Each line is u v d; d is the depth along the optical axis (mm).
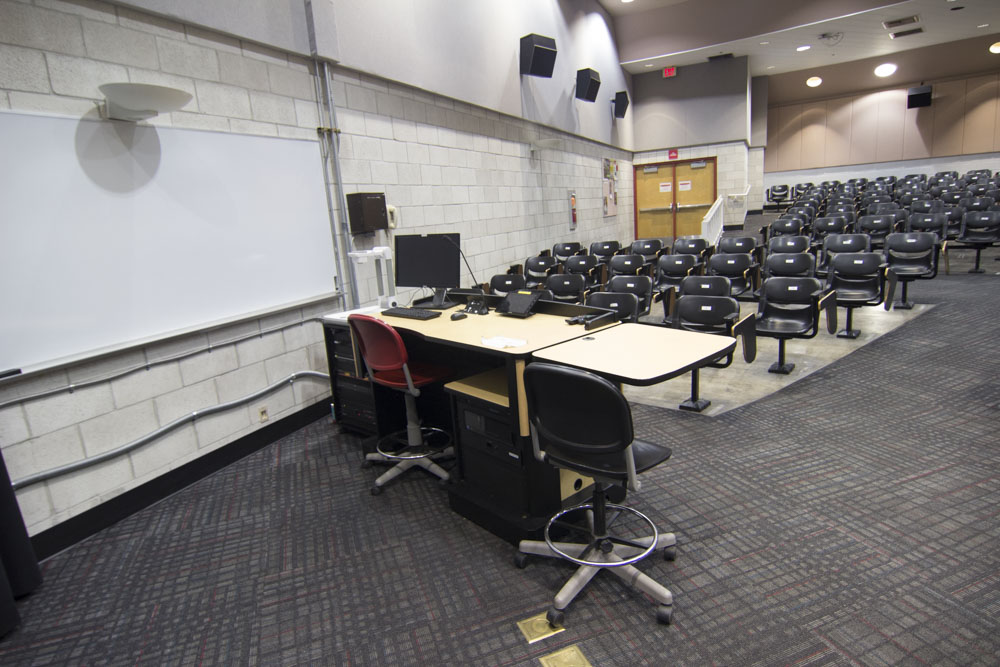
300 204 3469
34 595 2018
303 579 2025
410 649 1655
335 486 2738
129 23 2533
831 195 11242
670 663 1527
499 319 2734
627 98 9531
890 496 2244
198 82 2850
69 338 2334
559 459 1768
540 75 6250
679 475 2545
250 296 3172
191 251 2832
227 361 3062
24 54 2162
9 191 2117
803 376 3701
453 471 2711
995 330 4211
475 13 5258
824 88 13383
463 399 2316
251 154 3135
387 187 4207
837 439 2773
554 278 4695
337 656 1648
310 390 3615
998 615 1606
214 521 2471
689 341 2059
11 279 2135
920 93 12555
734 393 3529
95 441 2449
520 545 2008
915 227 6441
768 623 1643
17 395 2178
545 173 6945
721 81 9867
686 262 5094
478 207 5445
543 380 1629
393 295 3777
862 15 7949
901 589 1735
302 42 3420
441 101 4820
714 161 10195
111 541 2359
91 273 2402
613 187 9625
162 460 2725
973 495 2203
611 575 1922
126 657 1700
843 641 1553
